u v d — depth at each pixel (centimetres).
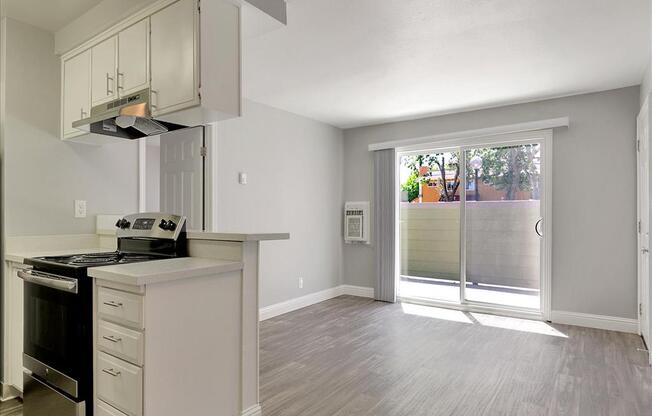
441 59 326
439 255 515
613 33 279
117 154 306
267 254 464
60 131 276
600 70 350
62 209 275
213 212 388
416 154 535
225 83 205
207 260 215
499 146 470
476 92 413
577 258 418
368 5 242
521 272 455
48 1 234
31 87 264
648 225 314
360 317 457
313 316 462
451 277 505
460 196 495
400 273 548
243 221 430
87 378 184
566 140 424
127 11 223
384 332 398
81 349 183
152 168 627
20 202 257
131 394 167
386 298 538
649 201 305
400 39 289
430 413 235
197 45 194
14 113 256
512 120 456
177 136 391
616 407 242
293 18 258
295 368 304
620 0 237
